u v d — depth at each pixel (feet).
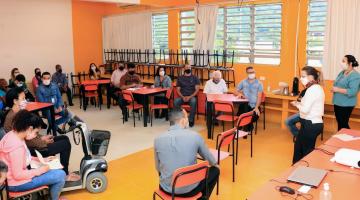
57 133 17.84
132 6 29.12
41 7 28.17
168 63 26.84
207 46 23.73
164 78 22.93
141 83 25.45
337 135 10.92
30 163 9.92
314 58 19.43
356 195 6.57
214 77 20.75
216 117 17.76
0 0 25.79
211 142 17.42
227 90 20.95
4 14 26.12
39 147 11.30
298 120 16.21
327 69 18.54
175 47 26.08
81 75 31.45
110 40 31.99
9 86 21.66
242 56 22.53
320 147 9.69
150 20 27.55
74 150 16.08
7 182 8.84
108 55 32.30
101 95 28.14
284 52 20.40
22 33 27.30
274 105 21.29
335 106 16.29
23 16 27.17
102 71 30.91
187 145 8.52
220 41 23.44
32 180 9.21
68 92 27.55
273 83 21.20
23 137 9.13
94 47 32.32
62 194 11.50
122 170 13.70
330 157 8.83
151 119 21.21
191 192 8.58
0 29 26.05
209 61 23.76
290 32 19.99
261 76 21.65
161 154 8.63
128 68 24.93
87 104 27.61
